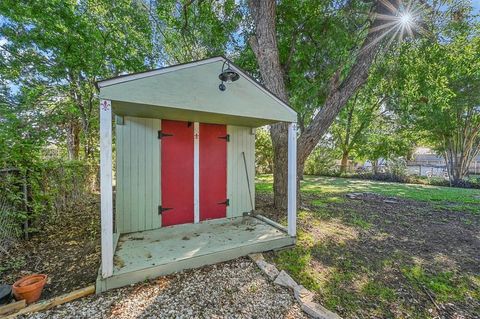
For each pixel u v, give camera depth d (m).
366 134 14.01
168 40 7.94
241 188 4.73
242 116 3.05
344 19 5.37
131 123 3.69
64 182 4.84
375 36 4.88
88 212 5.03
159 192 3.90
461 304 2.21
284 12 5.71
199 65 2.65
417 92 6.81
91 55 6.61
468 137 11.13
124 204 3.64
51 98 7.30
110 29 6.68
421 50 6.18
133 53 7.28
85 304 1.99
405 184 10.84
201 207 4.28
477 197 7.24
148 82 2.37
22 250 3.04
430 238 3.79
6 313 1.83
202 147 4.27
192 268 2.65
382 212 5.36
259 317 1.91
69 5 5.77
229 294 2.19
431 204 6.23
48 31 5.90
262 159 15.27
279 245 3.26
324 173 14.94
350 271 2.74
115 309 1.94
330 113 4.97
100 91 2.15
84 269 2.60
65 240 3.43
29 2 5.39
